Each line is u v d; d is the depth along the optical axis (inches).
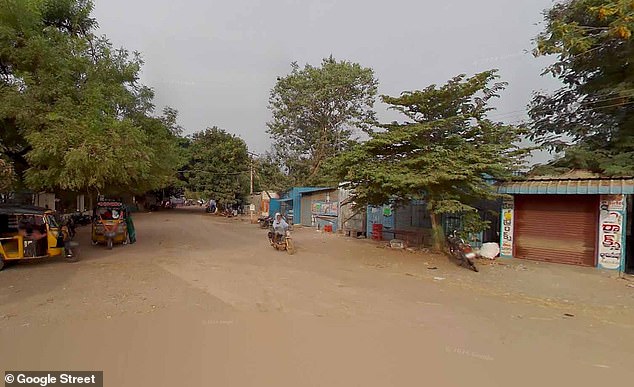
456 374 190.4
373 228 836.6
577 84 619.2
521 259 590.2
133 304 299.1
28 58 471.5
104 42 604.7
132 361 196.2
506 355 217.3
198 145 1777.8
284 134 1663.4
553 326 275.4
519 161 565.6
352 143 626.8
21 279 383.9
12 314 269.6
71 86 499.2
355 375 185.8
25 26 479.8
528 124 632.4
